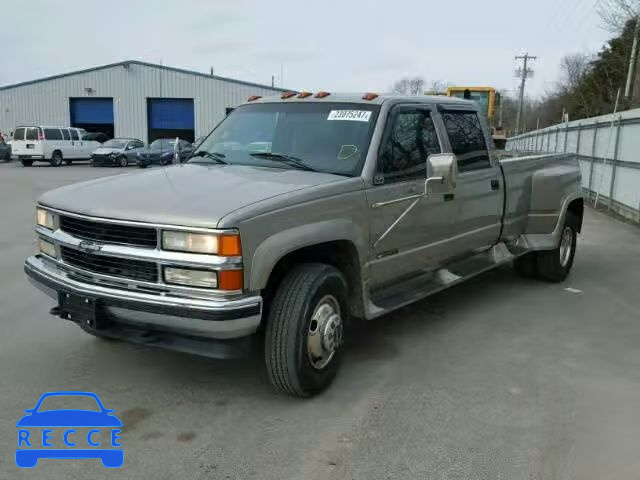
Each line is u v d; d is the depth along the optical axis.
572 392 4.29
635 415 3.95
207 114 45.62
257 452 3.44
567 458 3.43
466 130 5.80
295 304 3.86
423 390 4.27
